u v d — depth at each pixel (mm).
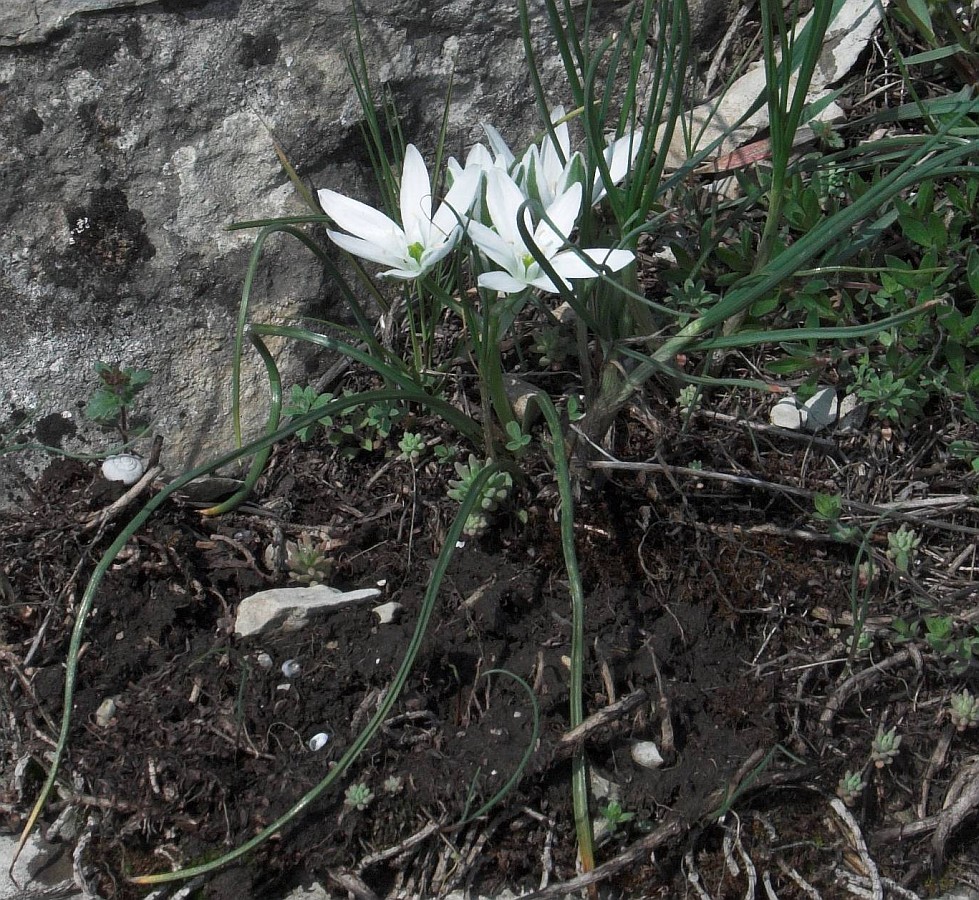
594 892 357
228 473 431
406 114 447
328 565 402
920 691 388
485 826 365
